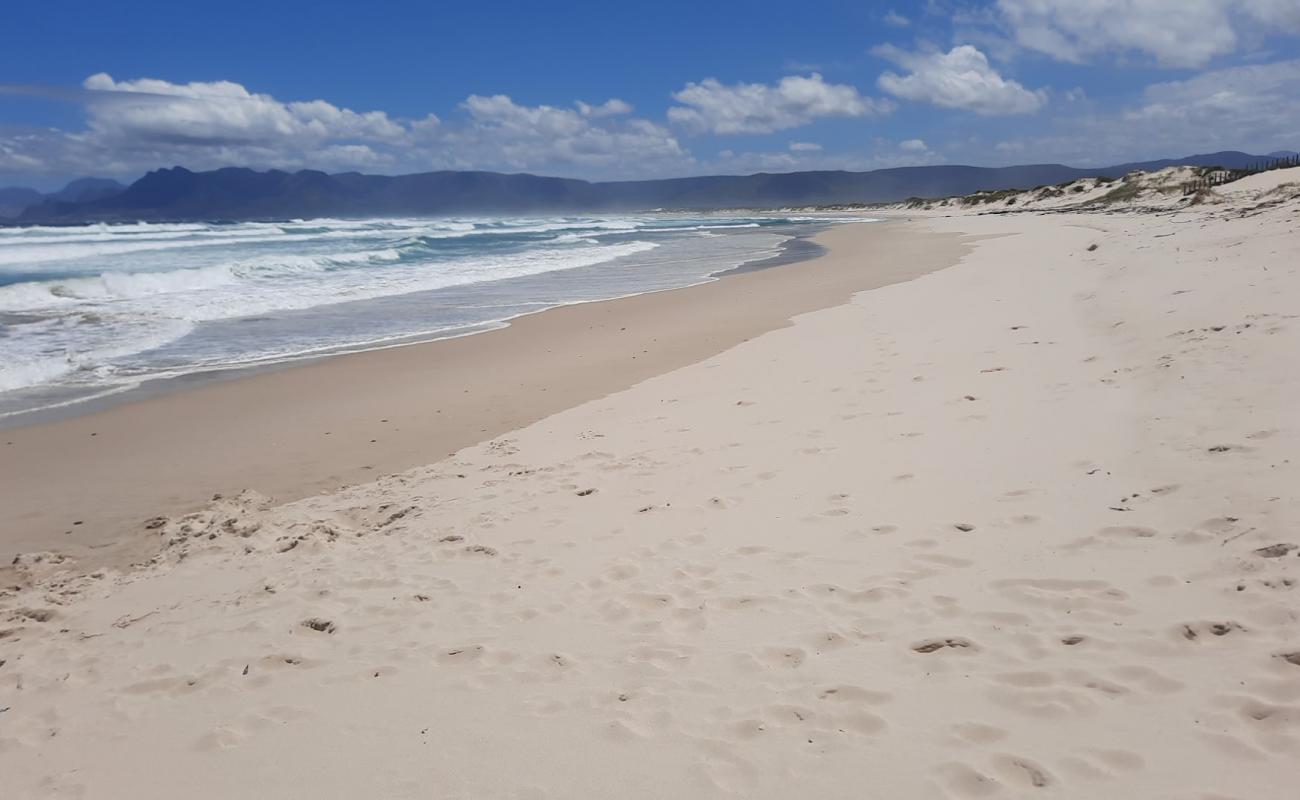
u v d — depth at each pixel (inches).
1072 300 438.3
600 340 506.3
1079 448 210.5
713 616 154.9
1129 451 201.0
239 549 216.5
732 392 339.9
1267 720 105.0
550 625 157.9
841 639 141.0
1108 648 127.1
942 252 1037.8
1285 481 163.8
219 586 194.5
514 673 140.7
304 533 219.3
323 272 943.0
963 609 145.7
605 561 185.2
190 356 469.4
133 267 903.1
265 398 378.9
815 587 161.5
